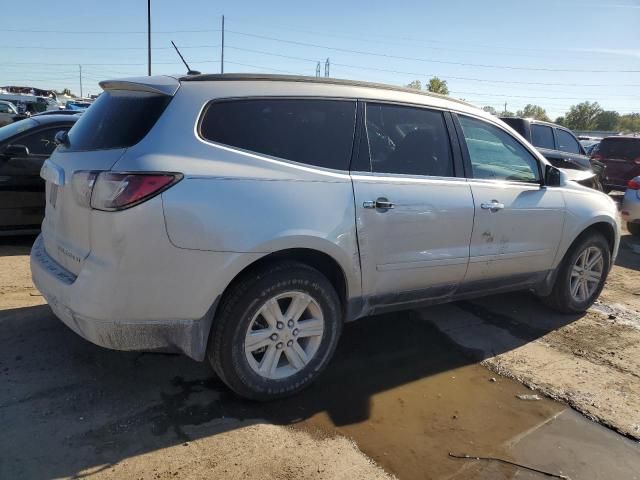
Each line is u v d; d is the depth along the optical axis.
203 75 3.06
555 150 10.47
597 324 4.89
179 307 2.79
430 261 3.70
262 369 3.11
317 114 3.30
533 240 4.39
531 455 2.89
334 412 3.16
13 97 36.94
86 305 2.70
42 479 2.42
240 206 2.85
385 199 3.40
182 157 2.78
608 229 5.14
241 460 2.65
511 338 4.43
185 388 3.26
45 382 3.21
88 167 2.82
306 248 3.08
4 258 5.61
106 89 3.35
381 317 4.66
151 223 2.65
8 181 5.95
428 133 3.82
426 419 3.17
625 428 3.19
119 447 2.68
